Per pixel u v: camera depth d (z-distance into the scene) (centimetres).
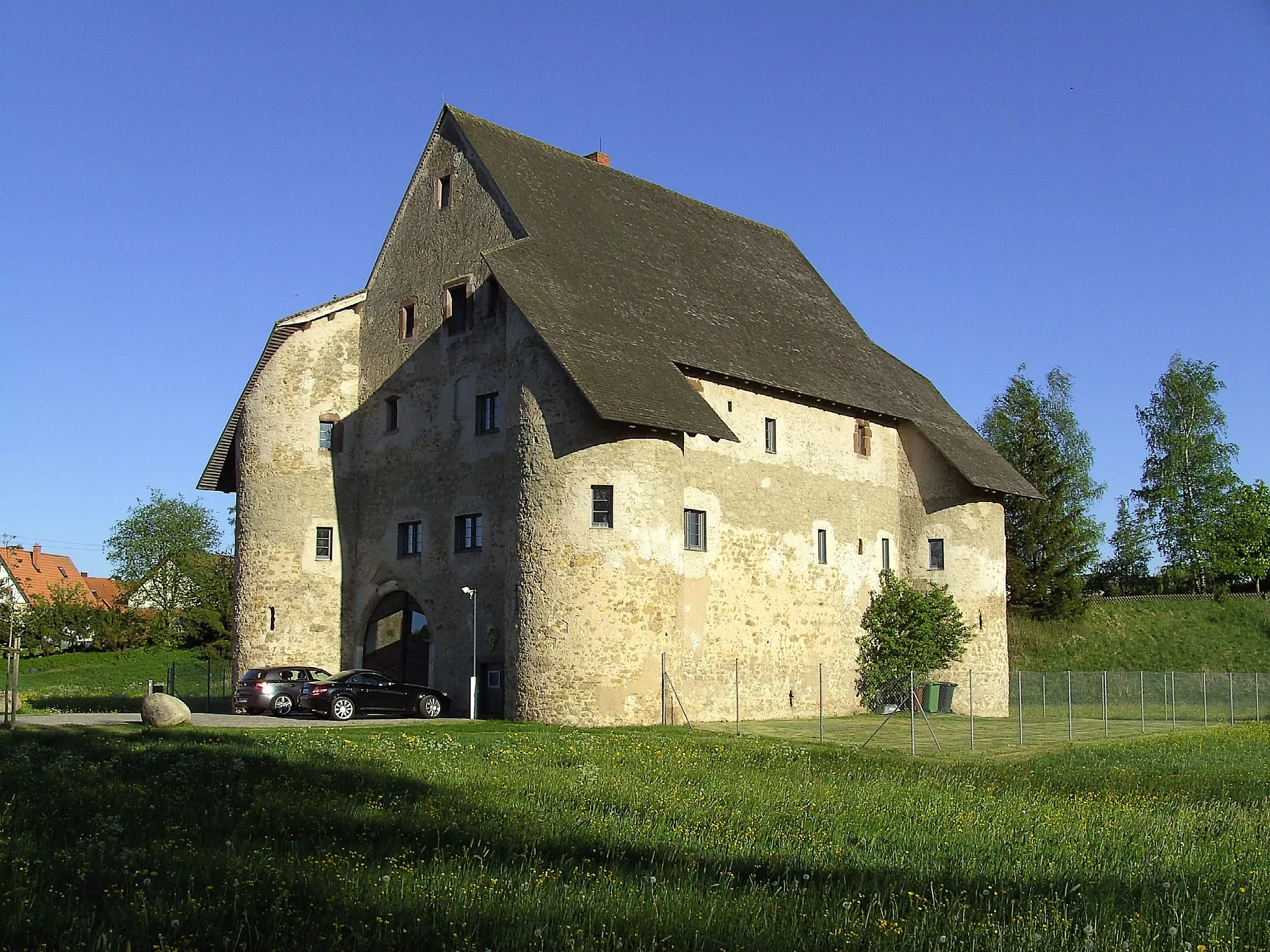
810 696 3741
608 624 3052
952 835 1443
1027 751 2736
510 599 3166
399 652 3706
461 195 3778
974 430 4562
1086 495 6812
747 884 1133
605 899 1050
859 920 1007
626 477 3098
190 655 7412
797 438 3819
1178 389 6750
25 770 1819
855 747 2736
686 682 3347
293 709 3444
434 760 2144
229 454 4247
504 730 2838
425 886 1080
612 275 3619
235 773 1847
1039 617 5956
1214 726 3609
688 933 959
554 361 3148
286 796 1606
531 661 3078
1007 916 1058
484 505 3481
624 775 1983
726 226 4688
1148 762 2480
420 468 3716
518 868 1172
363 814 1482
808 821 1522
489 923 970
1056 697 4838
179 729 2689
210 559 8294
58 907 980
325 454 3897
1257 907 1095
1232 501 6594
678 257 4091
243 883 1069
